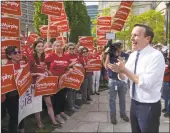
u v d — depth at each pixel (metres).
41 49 3.49
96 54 5.16
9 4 3.08
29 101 3.24
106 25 5.28
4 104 3.00
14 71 2.76
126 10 3.60
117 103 2.43
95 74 4.66
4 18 3.01
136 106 2.08
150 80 1.91
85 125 2.18
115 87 2.94
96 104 2.61
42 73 3.41
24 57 3.30
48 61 3.73
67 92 3.83
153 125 2.03
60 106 3.55
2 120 3.12
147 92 2.01
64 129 2.35
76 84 3.89
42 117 3.38
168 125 2.03
